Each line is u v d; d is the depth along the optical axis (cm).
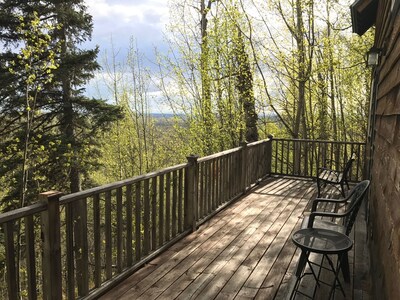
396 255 150
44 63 830
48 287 226
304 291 258
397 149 195
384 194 239
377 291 211
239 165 575
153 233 346
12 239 203
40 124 1011
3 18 903
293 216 476
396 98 225
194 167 406
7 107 944
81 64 991
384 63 376
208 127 1192
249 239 391
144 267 322
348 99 1159
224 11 1048
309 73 1064
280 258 341
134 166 1734
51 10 973
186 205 406
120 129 1658
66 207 238
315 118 1271
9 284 204
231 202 536
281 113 1304
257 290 280
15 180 905
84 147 1036
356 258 320
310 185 668
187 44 1285
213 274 308
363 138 1218
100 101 1077
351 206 270
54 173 1023
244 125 1112
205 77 1123
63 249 764
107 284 278
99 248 272
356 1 436
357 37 1020
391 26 304
